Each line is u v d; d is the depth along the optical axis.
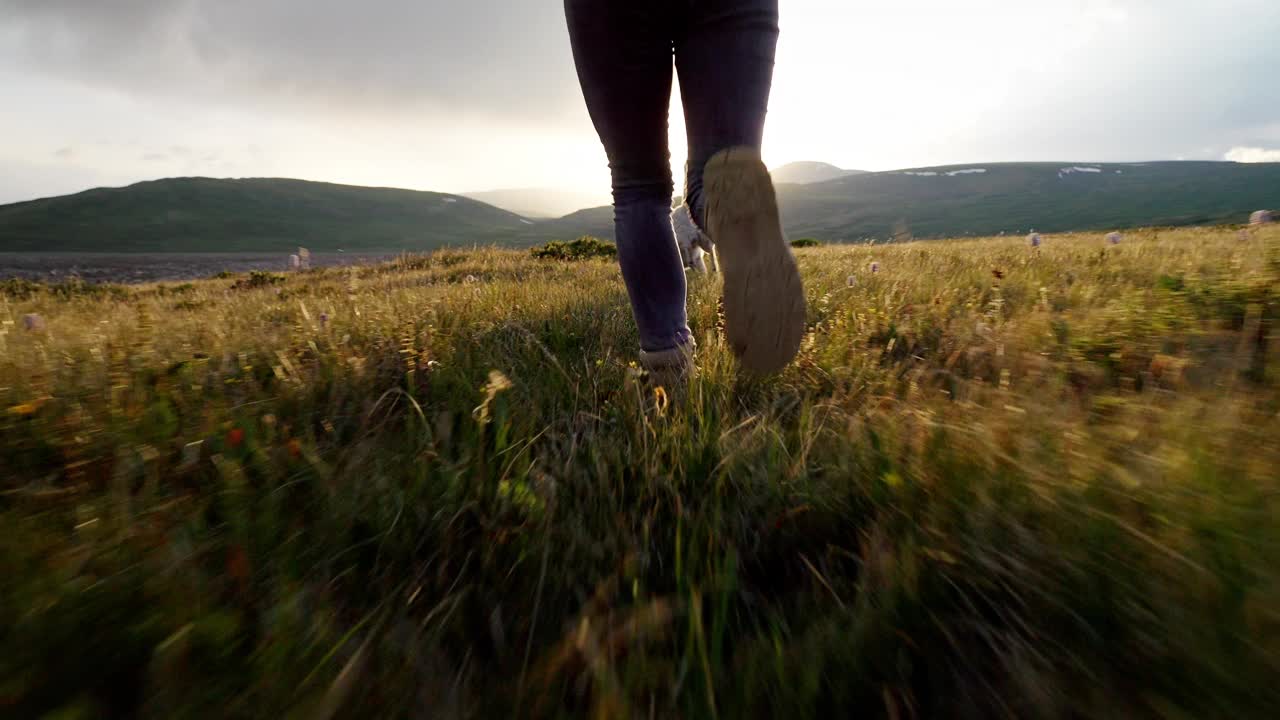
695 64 1.83
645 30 1.84
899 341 2.87
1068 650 0.91
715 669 0.88
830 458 1.53
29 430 1.73
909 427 1.57
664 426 1.72
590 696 0.88
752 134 1.86
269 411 1.97
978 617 1.00
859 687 0.89
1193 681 0.81
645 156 2.09
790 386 2.23
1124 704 0.81
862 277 4.86
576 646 0.90
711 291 3.98
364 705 0.83
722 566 1.13
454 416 1.88
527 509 1.32
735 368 2.22
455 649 1.03
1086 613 0.96
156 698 0.82
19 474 1.57
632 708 0.81
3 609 0.92
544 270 9.34
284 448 1.61
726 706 0.82
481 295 4.39
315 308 4.33
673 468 1.48
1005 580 1.05
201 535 1.21
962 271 5.01
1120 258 5.23
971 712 0.87
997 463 1.30
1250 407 1.54
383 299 4.52
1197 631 0.85
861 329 2.94
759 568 1.24
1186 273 3.57
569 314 3.71
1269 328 2.34
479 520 1.32
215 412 1.86
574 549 1.20
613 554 1.18
